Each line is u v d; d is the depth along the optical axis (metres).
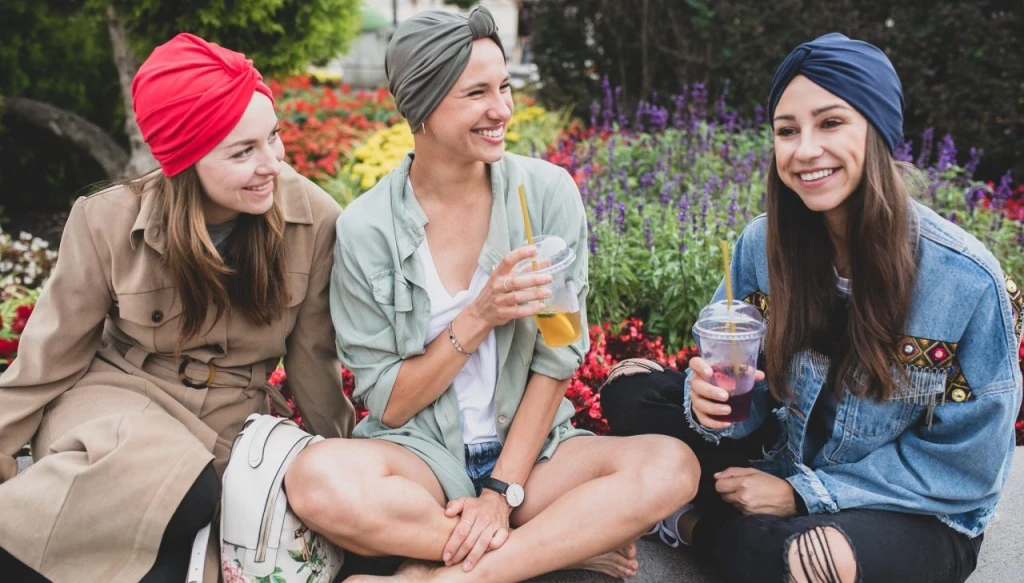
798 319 2.17
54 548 2.04
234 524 2.07
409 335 2.28
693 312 3.70
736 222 4.16
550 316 2.17
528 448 2.28
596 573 2.35
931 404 2.07
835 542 1.96
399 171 2.34
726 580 2.22
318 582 2.17
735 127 6.49
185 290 2.25
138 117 2.12
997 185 6.11
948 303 2.01
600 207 4.11
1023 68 5.82
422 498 2.11
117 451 2.05
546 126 7.00
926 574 2.04
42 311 2.29
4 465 2.24
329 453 2.09
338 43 6.18
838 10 6.35
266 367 2.50
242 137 2.09
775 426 2.50
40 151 6.55
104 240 2.27
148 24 5.43
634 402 2.56
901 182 2.01
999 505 2.60
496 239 2.29
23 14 6.26
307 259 2.40
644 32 7.08
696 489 2.19
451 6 11.42
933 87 6.07
